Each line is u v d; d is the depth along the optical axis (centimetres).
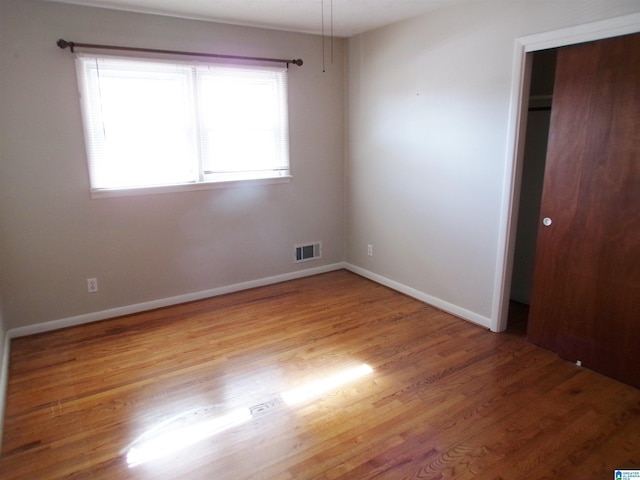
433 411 229
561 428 214
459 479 183
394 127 388
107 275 347
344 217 473
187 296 387
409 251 393
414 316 353
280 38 392
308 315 357
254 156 400
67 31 303
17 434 214
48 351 297
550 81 335
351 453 200
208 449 203
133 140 340
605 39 236
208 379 263
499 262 310
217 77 367
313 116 427
